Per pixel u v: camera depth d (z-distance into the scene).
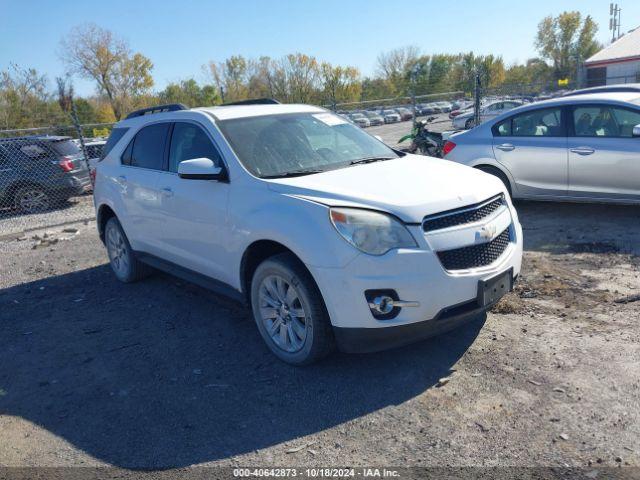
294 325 3.73
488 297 3.51
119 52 59.88
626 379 3.29
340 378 3.62
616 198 6.79
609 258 5.52
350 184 3.70
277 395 3.50
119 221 5.79
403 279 3.26
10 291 6.26
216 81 69.75
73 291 6.04
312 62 67.31
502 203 3.95
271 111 4.85
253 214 3.81
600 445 2.75
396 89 74.62
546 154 7.16
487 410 3.13
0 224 11.09
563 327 4.05
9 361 4.40
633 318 4.09
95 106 59.94
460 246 3.41
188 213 4.51
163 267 5.20
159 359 4.17
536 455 2.73
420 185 3.68
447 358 3.74
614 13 56.66
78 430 3.34
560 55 68.56
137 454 3.04
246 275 4.11
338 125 5.01
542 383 3.34
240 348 4.22
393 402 3.30
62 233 9.43
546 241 6.29
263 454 2.94
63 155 12.23
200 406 3.47
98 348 4.48
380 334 3.34
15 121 36.62
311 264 3.39
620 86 8.03
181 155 4.76
